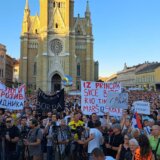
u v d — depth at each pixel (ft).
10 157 63.67
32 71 472.03
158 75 551.59
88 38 481.87
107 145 53.93
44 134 67.46
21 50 471.62
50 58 462.19
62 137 62.49
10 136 62.85
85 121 74.64
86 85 76.38
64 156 62.85
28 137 60.44
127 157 43.73
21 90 82.79
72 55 467.11
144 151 37.24
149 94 280.31
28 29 476.13
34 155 59.57
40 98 98.78
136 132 48.91
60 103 98.68
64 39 465.06
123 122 62.95
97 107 76.48
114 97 69.26
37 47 475.31
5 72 540.11
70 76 449.48
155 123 59.52
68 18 467.93
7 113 84.38
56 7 469.16
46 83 456.04
